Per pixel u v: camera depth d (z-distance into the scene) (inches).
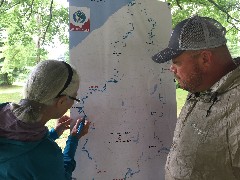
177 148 56.1
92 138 65.6
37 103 48.9
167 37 68.9
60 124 64.8
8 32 219.9
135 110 67.7
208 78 51.9
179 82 54.9
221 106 49.9
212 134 50.4
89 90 64.2
